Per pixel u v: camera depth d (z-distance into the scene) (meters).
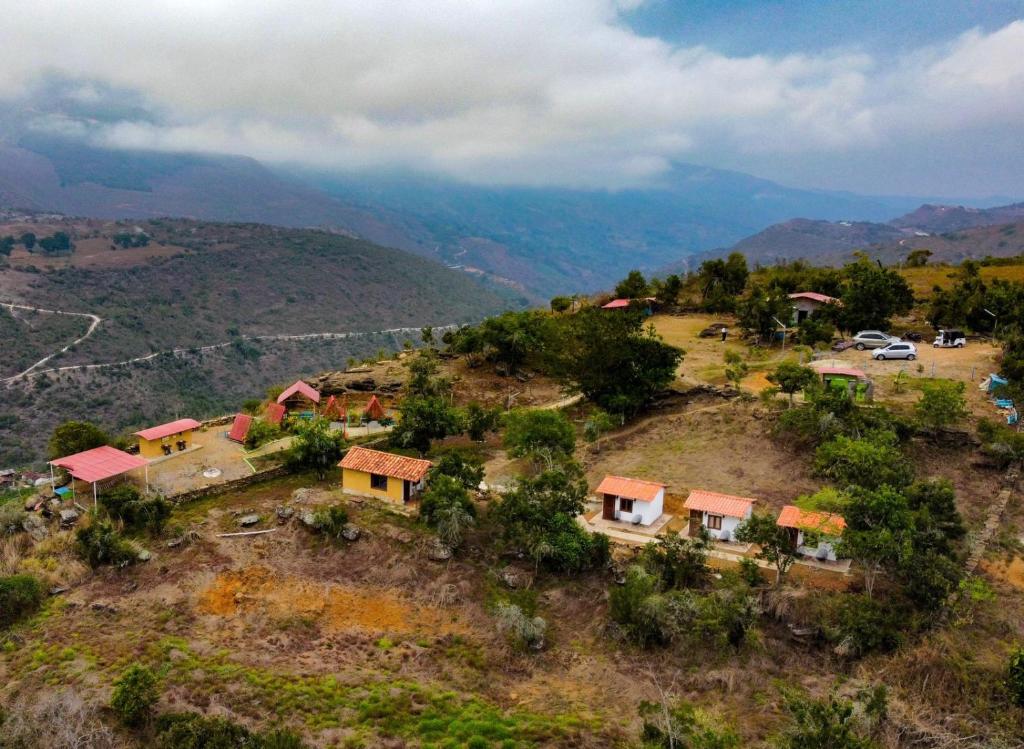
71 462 59.75
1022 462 55.81
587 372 72.38
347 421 76.81
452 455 58.69
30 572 49.28
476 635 44.34
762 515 49.34
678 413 72.75
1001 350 79.06
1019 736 33.44
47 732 34.28
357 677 40.28
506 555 51.72
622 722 36.31
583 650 42.75
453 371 90.56
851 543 42.25
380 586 49.16
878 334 87.06
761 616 43.03
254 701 37.88
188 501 59.66
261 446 71.38
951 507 46.44
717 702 37.41
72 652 41.69
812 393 63.00
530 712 37.50
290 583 49.34
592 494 60.38
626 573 47.56
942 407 58.91
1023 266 138.88
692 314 116.12
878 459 50.09
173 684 38.91
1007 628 40.38
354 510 57.19
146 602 47.03
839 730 30.64
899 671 37.62
